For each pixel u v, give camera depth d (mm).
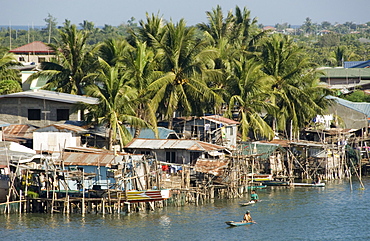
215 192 114375
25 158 97312
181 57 124875
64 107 121125
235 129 130125
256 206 106000
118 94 110750
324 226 93062
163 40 126938
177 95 124750
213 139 124625
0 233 84500
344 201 111875
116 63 118875
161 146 110625
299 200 112188
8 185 95812
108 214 95500
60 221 91000
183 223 91812
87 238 83062
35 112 121750
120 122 112188
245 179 115875
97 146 117438
